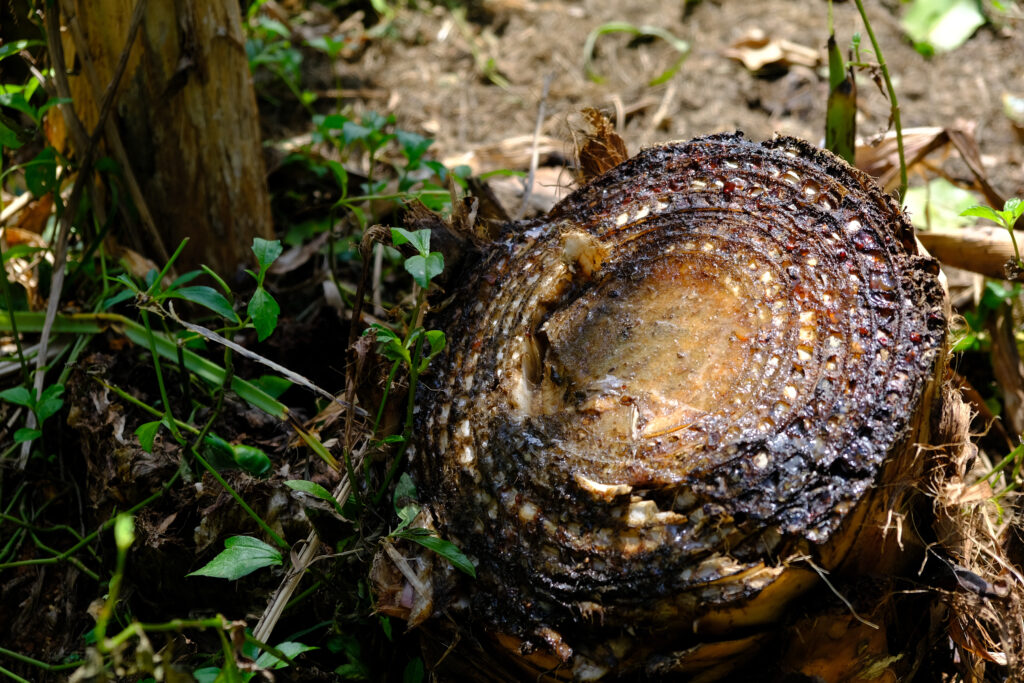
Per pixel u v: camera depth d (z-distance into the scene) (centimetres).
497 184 118
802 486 76
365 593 88
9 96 99
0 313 100
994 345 103
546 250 86
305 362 103
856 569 76
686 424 79
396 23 162
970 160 106
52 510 98
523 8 166
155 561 92
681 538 76
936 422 78
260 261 86
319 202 119
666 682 78
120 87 102
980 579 79
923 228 112
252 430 98
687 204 85
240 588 91
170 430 93
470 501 82
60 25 105
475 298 87
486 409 83
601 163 95
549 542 79
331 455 91
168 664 73
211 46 101
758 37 150
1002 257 100
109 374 98
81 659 91
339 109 133
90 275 105
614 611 77
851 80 100
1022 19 152
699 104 142
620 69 152
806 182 83
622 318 83
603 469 79
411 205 90
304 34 154
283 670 89
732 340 80
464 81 150
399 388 86
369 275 112
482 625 80
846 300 79
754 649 77
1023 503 92
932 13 151
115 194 104
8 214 109
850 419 76
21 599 95
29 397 93
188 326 91
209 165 104
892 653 80
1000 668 86
